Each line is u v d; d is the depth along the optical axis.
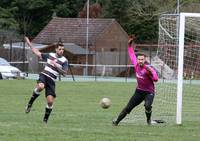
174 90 34.97
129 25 142.50
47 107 27.50
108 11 152.38
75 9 168.88
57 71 27.39
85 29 133.12
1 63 84.31
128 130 25.20
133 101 27.14
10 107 37.66
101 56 117.31
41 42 133.12
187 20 36.56
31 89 57.44
